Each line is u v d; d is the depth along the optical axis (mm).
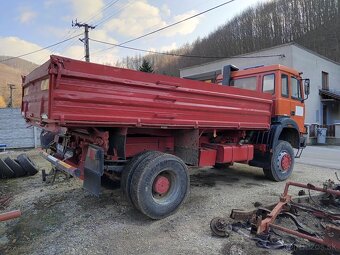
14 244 4008
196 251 3537
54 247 3729
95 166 3949
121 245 3693
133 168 4297
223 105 5336
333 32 33375
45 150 5664
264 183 6754
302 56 21266
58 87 3404
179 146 5230
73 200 5301
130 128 4441
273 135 6703
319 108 23859
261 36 33188
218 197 5523
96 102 3699
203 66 26359
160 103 4344
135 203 4188
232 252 3508
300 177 7582
